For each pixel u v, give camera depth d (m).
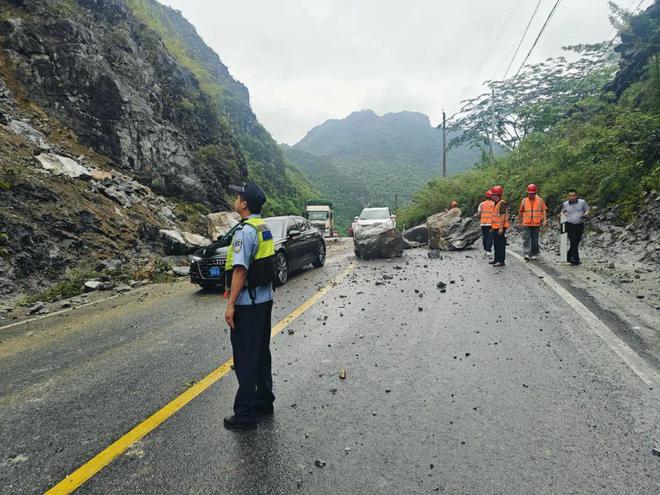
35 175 12.04
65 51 17.42
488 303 6.76
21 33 16.94
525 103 32.59
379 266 11.74
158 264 12.19
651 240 9.13
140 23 25.61
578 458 2.76
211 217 18.61
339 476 2.68
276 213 45.62
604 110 17.27
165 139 20.56
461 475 2.64
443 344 5.00
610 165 12.73
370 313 6.57
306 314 6.69
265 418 3.45
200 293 9.17
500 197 12.59
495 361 4.40
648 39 14.35
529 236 10.95
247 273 3.32
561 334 5.05
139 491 2.62
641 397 3.47
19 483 2.75
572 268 9.21
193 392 3.99
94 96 17.78
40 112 16.28
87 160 16.06
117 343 5.78
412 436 3.10
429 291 7.92
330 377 4.21
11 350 5.75
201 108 27.77
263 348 3.48
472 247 15.47
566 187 14.80
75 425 3.49
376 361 4.58
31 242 9.86
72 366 4.95
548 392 3.66
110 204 13.77
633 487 2.48
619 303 6.15
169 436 3.24
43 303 8.50
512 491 2.48
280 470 2.76
